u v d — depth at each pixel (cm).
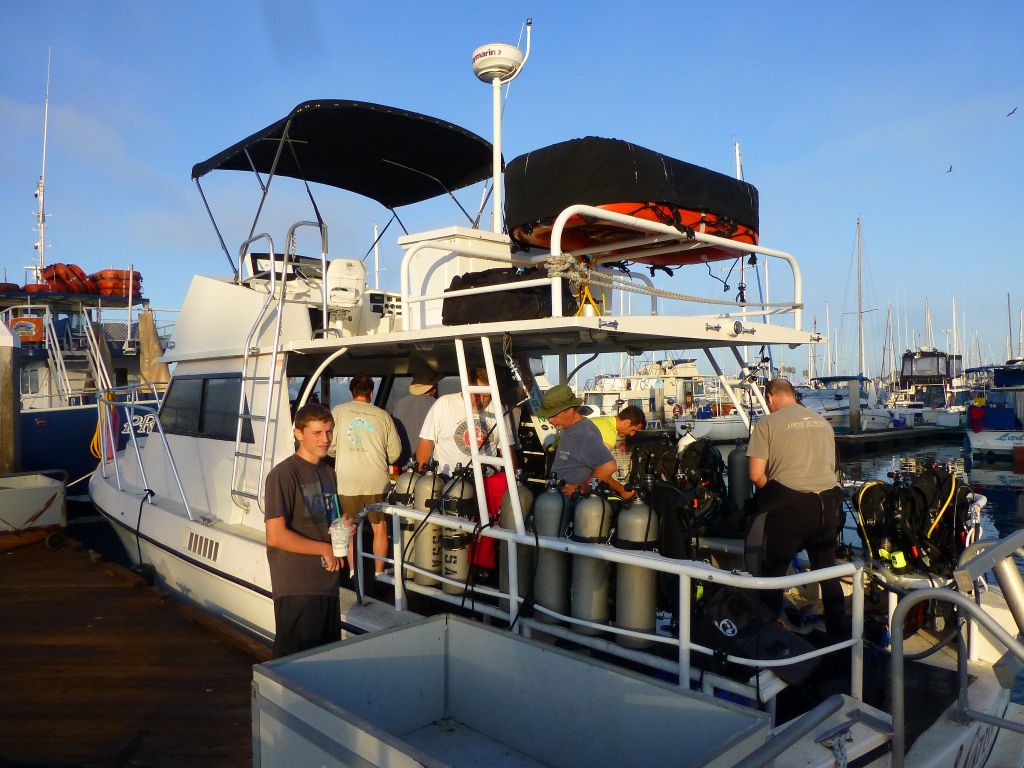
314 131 594
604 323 323
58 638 532
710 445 501
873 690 344
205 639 525
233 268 617
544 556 362
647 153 420
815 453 381
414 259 555
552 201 427
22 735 390
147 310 1538
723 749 214
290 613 342
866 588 414
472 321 382
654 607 338
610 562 350
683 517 355
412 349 459
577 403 401
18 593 652
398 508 423
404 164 684
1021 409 2427
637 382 3556
